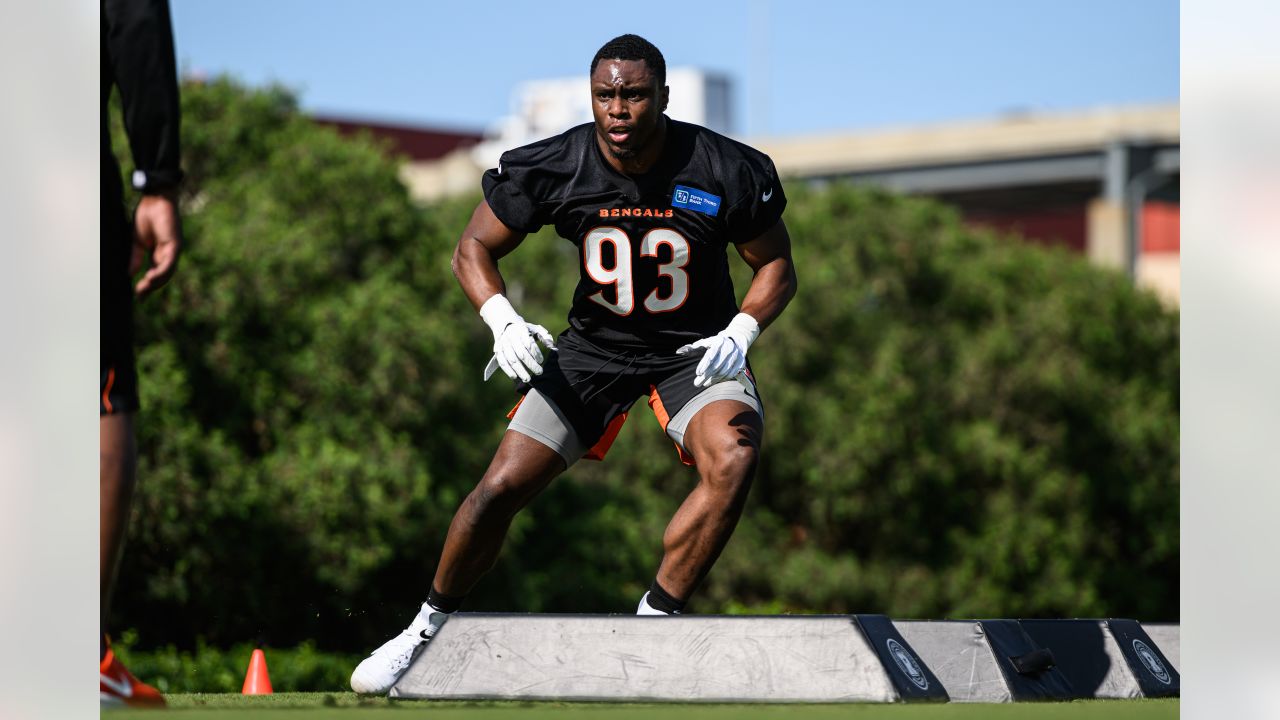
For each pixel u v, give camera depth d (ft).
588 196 59.77
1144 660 62.18
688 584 59.31
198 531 205.26
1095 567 303.68
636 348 62.08
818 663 49.03
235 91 250.98
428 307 244.63
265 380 217.36
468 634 51.70
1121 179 572.92
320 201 242.58
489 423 246.47
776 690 48.78
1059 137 597.11
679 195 59.26
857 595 274.16
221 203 231.91
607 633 50.67
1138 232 552.41
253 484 207.51
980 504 294.25
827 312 290.15
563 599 249.14
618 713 44.06
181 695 66.23
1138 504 309.22
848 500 278.87
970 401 302.66
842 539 289.74
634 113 57.00
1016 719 42.45
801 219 307.99
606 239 60.13
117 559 47.34
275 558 214.90
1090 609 291.17
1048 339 315.99
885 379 284.20
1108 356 324.80
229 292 212.43
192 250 212.02
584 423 62.95
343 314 223.92
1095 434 312.71
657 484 281.54
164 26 53.57
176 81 54.24
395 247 250.16
